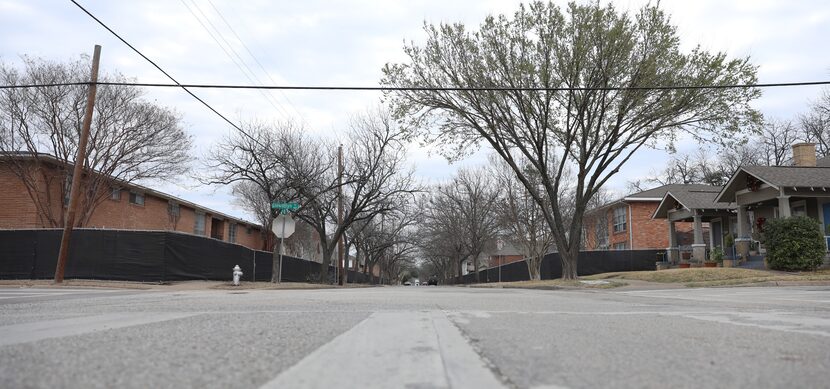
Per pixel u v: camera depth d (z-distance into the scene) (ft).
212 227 140.46
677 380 10.98
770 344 15.42
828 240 81.41
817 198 86.89
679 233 141.18
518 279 137.80
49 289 56.24
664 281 73.82
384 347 14.89
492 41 72.33
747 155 163.32
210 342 15.01
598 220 150.71
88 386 9.93
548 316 24.49
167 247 70.74
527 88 67.36
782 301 36.96
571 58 69.87
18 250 71.67
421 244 197.57
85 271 70.13
